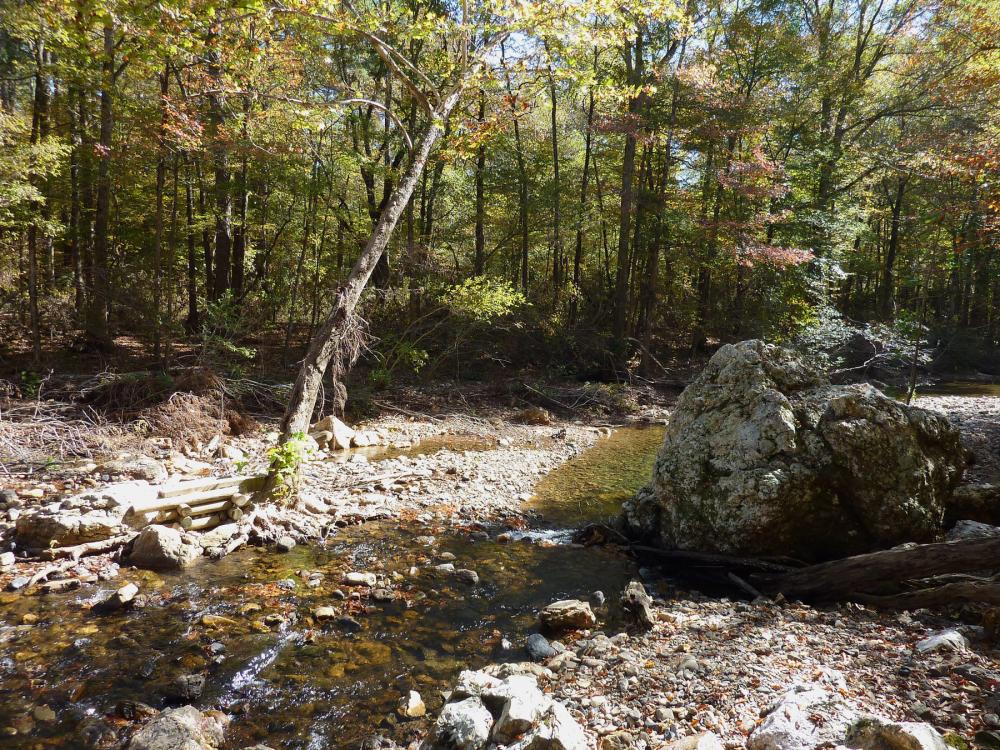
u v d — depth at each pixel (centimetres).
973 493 701
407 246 1820
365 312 1630
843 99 2466
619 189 2459
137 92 1548
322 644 482
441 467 1055
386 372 1625
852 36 2686
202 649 463
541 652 474
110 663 440
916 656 431
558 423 1562
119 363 1329
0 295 1453
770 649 456
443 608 555
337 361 1234
